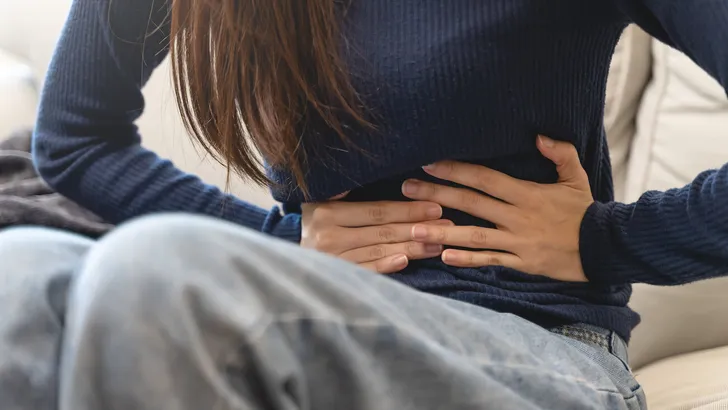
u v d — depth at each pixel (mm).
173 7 1060
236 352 726
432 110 1003
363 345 781
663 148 1338
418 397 800
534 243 1054
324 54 1009
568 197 1062
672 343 1320
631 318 1098
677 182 1314
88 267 744
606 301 1079
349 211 1082
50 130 1221
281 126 1034
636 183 1357
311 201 1103
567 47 1009
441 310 856
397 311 812
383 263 1066
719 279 1285
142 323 686
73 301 750
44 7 1697
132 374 679
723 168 1007
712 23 902
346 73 1011
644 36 1365
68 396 697
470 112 1004
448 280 1043
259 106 1034
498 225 1062
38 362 758
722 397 1142
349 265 826
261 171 1098
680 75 1330
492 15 987
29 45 1719
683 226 1021
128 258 715
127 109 1214
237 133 1065
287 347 754
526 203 1054
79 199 1218
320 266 795
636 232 1049
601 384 933
